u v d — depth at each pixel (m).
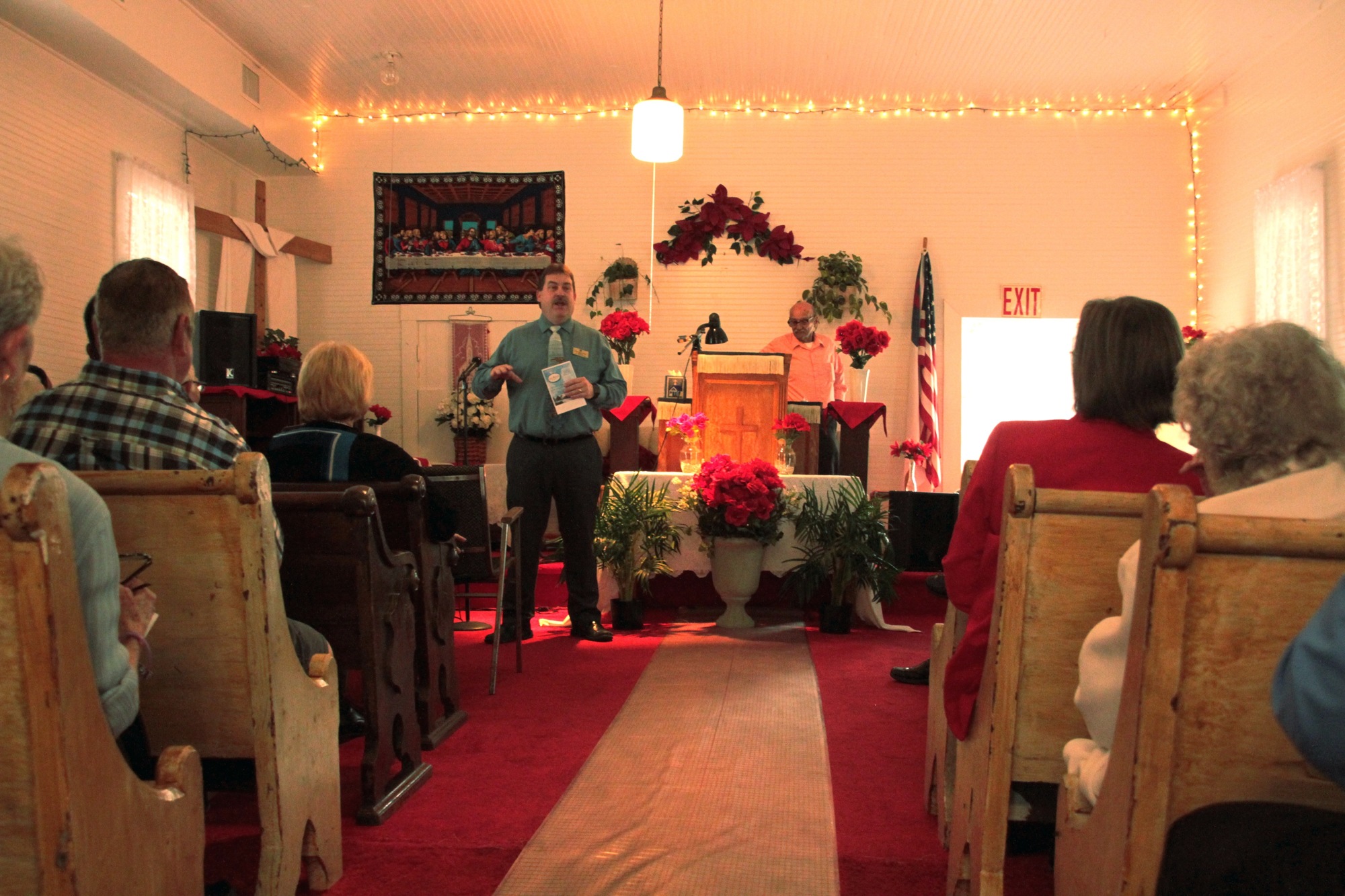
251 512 1.82
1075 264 9.54
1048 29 7.94
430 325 9.79
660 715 3.55
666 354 9.73
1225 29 7.83
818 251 9.70
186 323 2.19
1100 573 1.71
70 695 1.21
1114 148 9.55
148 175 7.59
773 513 5.27
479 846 2.35
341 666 2.76
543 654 4.68
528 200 9.83
